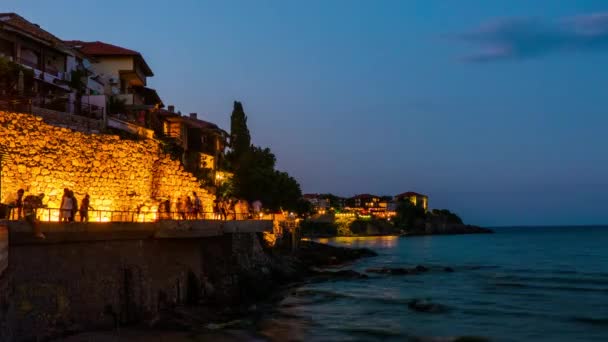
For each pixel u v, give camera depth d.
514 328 30.27
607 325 31.09
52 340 20.16
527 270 66.69
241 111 84.81
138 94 63.25
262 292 39.59
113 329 23.58
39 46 43.19
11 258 18.58
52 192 26.77
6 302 17.78
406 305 37.56
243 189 73.56
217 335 25.73
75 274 21.91
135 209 31.55
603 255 98.44
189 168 57.16
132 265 25.45
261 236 60.56
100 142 29.98
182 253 30.70
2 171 24.20
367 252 99.56
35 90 37.44
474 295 43.12
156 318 25.84
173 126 56.59
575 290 46.53
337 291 43.97
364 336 27.94
